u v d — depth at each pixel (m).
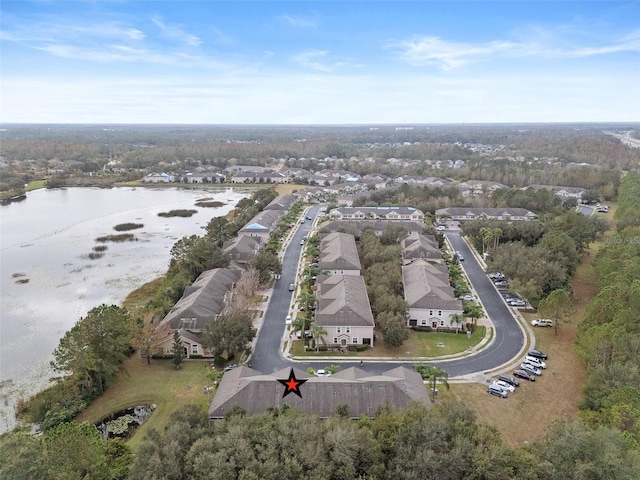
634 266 97.88
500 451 49.41
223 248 145.75
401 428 53.25
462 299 111.62
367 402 64.38
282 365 84.00
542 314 97.12
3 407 72.69
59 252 154.88
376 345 91.56
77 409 70.12
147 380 79.00
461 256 148.00
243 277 113.38
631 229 139.12
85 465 48.97
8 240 168.25
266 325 99.56
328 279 114.69
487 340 93.88
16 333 97.31
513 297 114.62
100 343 73.44
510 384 77.31
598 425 57.25
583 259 141.88
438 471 48.47
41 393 75.19
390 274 112.75
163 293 110.38
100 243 166.00
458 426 54.31
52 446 47.88
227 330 83.00
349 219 193.00
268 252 132.88
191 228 190.00
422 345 91.88
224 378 73.06
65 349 74.19
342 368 82.94
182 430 53.44
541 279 108.00
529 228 149.38
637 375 65.00
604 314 80.94
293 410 59.03
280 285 123.06
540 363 83.25
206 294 102.19
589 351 75.62
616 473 45.66
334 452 49.28
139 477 47.31
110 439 61.12
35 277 131.12
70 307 110.94
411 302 100.31
